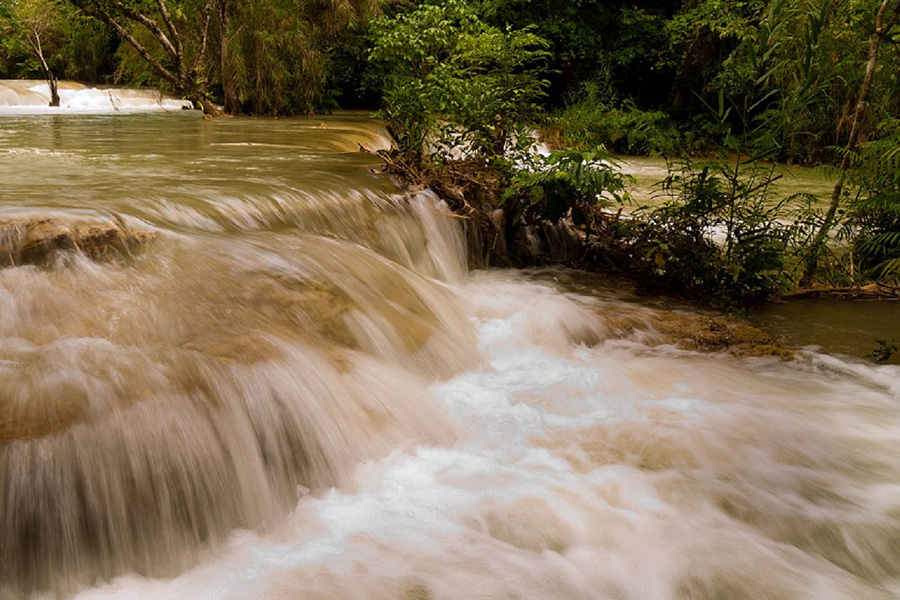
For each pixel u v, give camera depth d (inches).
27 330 124.0
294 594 103.3
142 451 108.9
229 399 123.3
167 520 110.3
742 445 149.4
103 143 339.0
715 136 757.3
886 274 265.7
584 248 290.8
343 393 142.4
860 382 183.9
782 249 249.0
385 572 109.0
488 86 317.4
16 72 838.5
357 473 133.3
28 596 98.4
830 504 131.6
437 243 252.5
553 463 140.7
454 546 115.7
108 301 136.9
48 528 99.4
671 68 900.6
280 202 207.2
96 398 110.9
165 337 132.3
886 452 148.9
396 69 425.1
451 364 179.3
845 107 422.3
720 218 266.8
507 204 278.8
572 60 923.4
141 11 653.3
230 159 291.6
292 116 634.8
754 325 227.0
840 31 331.6
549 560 114.0
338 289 171.8
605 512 126.2
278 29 623.5
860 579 115.1
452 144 306.2
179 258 157.8
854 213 274.2
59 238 141.6
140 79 733.3
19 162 258.8
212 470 116.0
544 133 642.2
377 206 237.3
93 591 101.8
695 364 192.9
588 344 204.4
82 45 804.0
